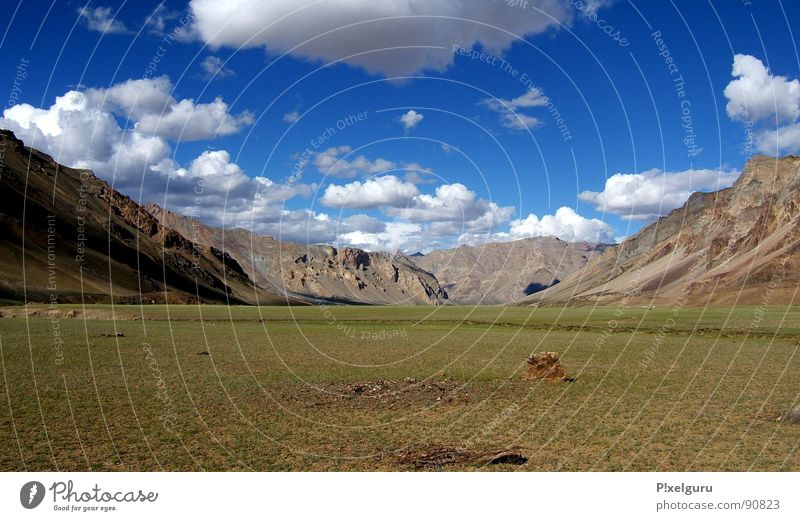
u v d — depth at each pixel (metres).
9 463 18.39
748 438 21.53
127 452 19.77
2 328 67.56
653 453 19.78
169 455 19.52
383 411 26.75
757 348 56.16
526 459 19.19
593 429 23.08
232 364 42.66
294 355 49.81
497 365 43.69
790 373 38.41
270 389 32.22
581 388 32.72
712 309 163.75
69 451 19.70
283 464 18.73
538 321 111.38
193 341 60.12
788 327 84.25
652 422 24.17
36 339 55.66
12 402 26.64
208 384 33.38
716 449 20.17
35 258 169.88
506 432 22.80
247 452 20.03
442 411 26.72
